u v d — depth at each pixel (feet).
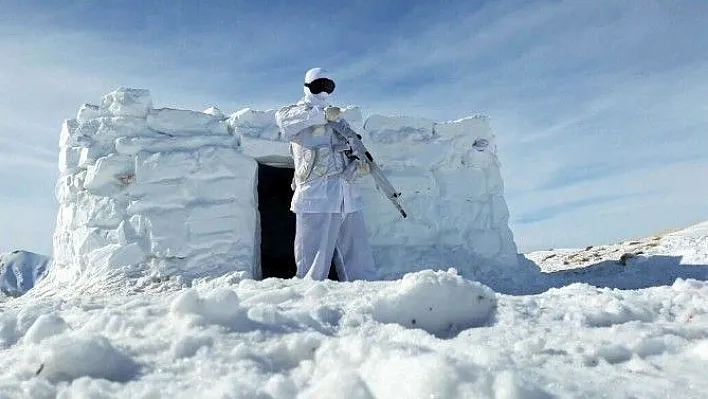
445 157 28.40
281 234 34.63
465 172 28.84
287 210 34.60
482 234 28.32
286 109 22.86
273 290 13.17
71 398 6.17
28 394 6.23
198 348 7.74
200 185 24.57
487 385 5.85
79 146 26.16
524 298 11.89
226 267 23.75
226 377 6.66
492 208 29.12
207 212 24.25
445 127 28.96
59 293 23.49
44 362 6.96
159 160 24.54
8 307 17.69
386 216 27.07
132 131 25.32
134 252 23.72
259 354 7.51
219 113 27.32
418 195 27.73
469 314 10.67
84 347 7.07
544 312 10.66
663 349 7.96
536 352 7.84
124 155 24.90
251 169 25.21
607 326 9.70
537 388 5.90
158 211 24.13
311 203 22.27
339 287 13.99
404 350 6.94
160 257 23.70
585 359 7.44
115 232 24.14
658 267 28.58
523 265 29.25
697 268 27.40
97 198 24.71
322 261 22.20
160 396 6.16
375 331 8.92
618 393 6.02
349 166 22.91
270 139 25.63
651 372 6.94
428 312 10.50
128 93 25.45
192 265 23.67
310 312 9.80
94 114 25.93
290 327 8.82
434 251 27.32
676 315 10.43
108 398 6.16
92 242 24.31
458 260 27.32
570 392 5.98
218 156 24.89
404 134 27.94
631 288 24.82
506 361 6.99
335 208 22.41
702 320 9.89
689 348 7.98
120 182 24.63
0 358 7.66
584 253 39.17
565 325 9.70
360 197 23.61
